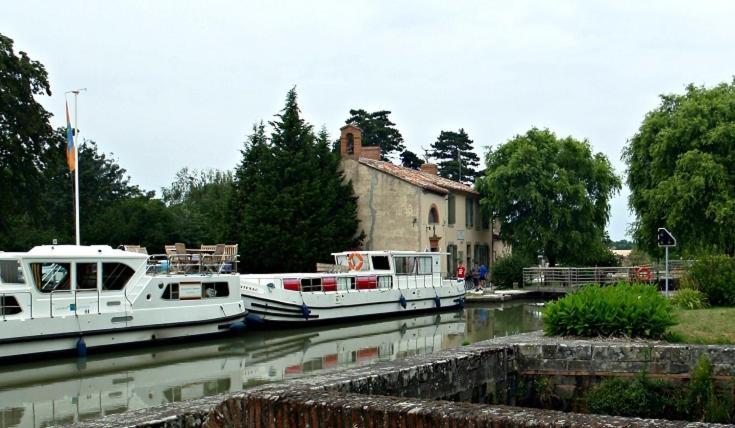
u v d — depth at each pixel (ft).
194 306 81.87
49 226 177.99
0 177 118.93
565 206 154.20
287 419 17.67
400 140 266.98
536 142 159.43
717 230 119.24
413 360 30.50
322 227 139.74
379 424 16.53
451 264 155.94
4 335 65.05
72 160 99.55
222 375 58.75
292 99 145.79
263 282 93.61
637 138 138.00
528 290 140.87
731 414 32.37
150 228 149.48
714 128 122.31
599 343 36.32
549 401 36.01
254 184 143.43
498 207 157.69
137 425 19.77
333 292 100.58
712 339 39.04
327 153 147.74
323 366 62.59
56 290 69.97
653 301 40.78
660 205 124.47
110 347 73.67
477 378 32.89
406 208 143.95
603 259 166.50
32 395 51.42
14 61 117.19
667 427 14.97
